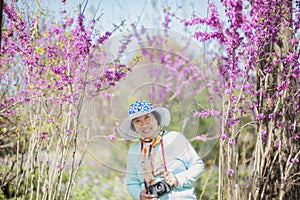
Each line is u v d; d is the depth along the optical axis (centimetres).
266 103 338
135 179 294
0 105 344
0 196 428
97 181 535
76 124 318
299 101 348
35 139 357
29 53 329
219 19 286
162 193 280
